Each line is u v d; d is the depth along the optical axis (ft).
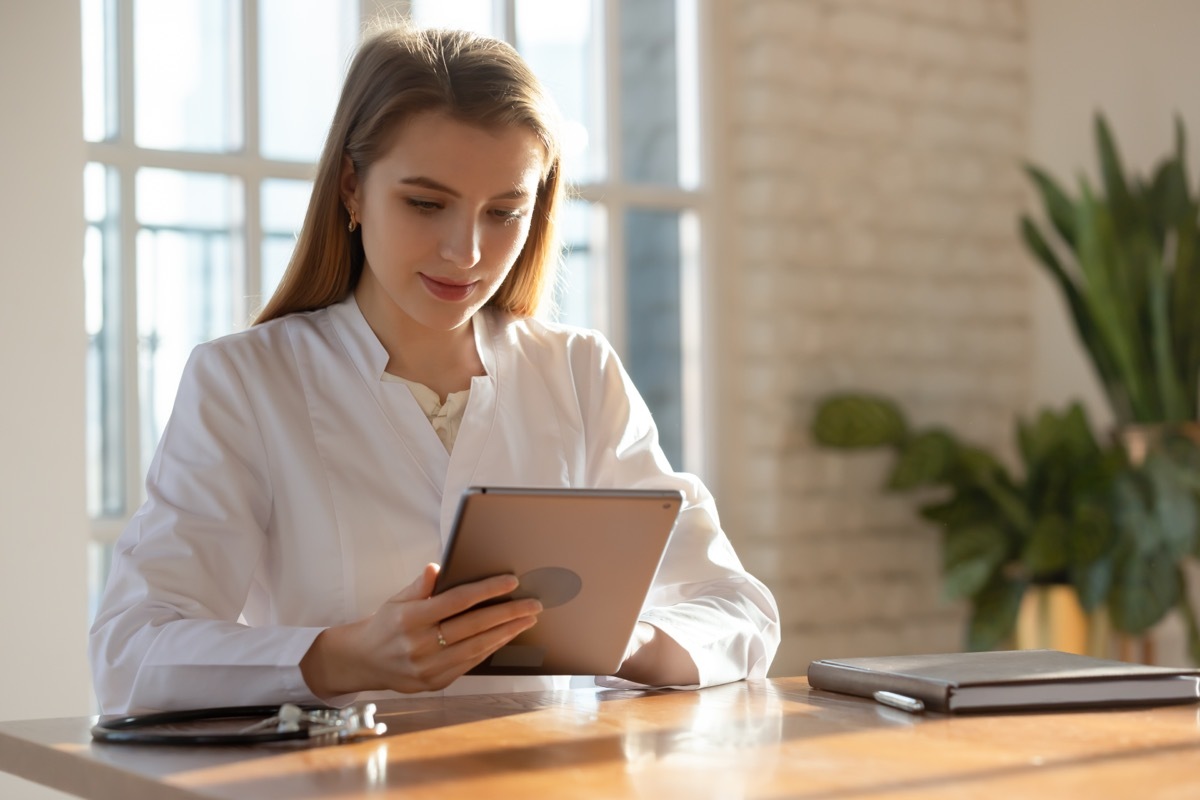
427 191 5.14
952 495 15.43
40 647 9.55
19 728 4.32
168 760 3.78
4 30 9.53
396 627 4.42
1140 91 15.38
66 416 9.71
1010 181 16.24
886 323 15.46
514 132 5.16
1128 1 15.44
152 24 11.79
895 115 15.46
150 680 4.76
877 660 5.18
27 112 9.61
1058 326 16.31
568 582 4.52
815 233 14.90
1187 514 13.44
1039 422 14.83
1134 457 14.17
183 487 5.31
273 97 12.37
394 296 5.36
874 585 15.30
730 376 14.87
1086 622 14.17
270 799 3.30
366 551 5.48
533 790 3.37
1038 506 14.61
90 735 4.18
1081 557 13.87
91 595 11.51
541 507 4.26
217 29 12.10
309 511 5.49
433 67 5.16
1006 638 14.32
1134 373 14.06
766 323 14.61
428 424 5.68
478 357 5.95
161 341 11.87
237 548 5.31
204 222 12.06
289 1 12.41
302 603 5.49
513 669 4.90
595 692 5.12
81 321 9.79
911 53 15.57
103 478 11.60
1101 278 13.93
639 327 14.40
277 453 5.50
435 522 5.60
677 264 14.67
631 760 3.73
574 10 13.99
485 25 13.42
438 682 4.49
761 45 14.56
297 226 12.47
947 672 4.69
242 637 4.74
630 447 6.18
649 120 14.47
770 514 14.60
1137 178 14.44
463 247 5.15
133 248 11.71
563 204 6.20
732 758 3.75
